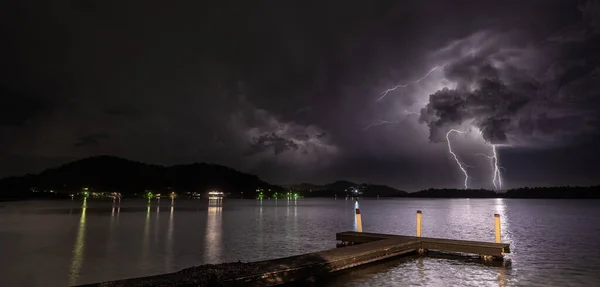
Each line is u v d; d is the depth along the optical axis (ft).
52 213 225.35
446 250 69.05
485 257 66.08
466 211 294.87
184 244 86.53
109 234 107.45
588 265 62.28
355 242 82.12
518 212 287.07
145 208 329.52
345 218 194.18
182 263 64.08
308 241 92.84
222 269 42.11
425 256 68.95
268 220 175.63
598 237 105.91
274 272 43.91
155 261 65.72
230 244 86.94
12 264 62.69
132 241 91.66
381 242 68.08
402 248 66.85
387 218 195.72
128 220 167.73
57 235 104.22
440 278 51.96
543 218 204.13
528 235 111.86
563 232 121.70
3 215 201.98
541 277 53.52
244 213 253.24
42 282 51.01
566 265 62.34
